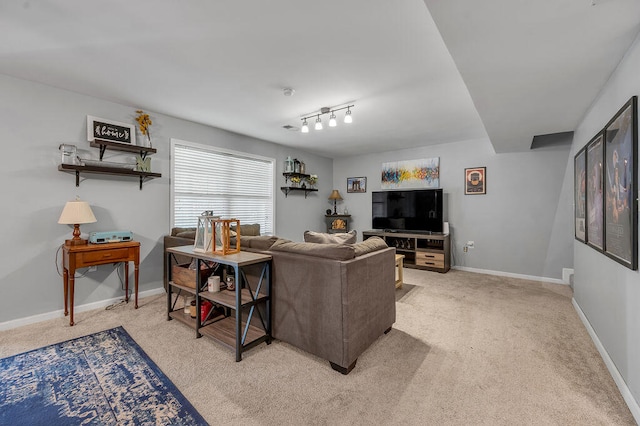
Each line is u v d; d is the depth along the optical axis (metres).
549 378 1.94
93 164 2.97
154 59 2.34
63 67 2.49
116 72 2.57
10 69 2.53
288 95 3.04
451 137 4.85
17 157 2.71
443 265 4.91
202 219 2.65
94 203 3.16
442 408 1.65
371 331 2.28
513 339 2.50
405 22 1.84
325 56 2.28
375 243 2.58
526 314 3.07
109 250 2.92
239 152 4.66
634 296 1.67
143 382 1.87
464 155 5.14
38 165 2.82
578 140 3.21
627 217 1.71
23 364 2.07
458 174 5.20
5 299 2.67
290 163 5.45
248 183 4.89
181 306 3.19
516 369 2.04
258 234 4.55
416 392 1.79
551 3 1.30
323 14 1.77
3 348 2.29
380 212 5.81
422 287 4.07
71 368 2.02
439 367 2.07
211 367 2.05
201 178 4.20
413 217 5.40
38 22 1.87
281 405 1.67
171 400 1.71
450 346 2.38
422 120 3.89
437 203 5.12
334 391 1.80
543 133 3.56
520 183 4.67
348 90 2.91
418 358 2.19
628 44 1.66
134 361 2.11
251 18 1.82
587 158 2.65
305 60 2.34
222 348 2.31
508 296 3.68
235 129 4.38
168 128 3.76
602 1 1.29
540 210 4.52
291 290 2.25
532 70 1.96
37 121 2.81
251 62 2.37
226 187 4.54
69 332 2.58
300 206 5.93
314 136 4.80
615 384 1.88
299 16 1.79
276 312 2.37
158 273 3.68
